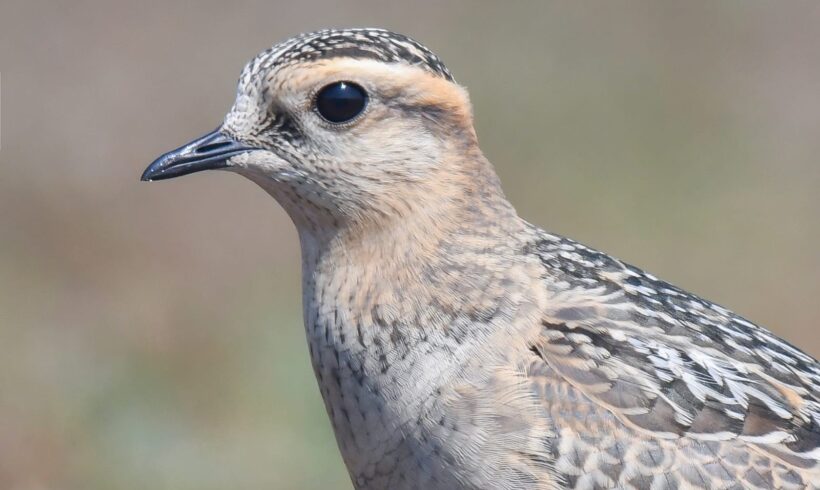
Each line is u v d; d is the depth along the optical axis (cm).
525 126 2162
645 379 887
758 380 895
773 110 2222
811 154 2136
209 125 2139
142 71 2223
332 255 933
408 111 920
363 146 917
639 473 872
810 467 871
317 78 910
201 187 2042
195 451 1556
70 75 2208
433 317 906
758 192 2056
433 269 915
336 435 944
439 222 923
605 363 892
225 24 2320
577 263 945
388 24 2352
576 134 2155
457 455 890
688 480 868
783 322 1870
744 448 873
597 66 2297
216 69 2236
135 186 2027
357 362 916
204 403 1638
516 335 902
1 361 1688
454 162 934
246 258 1928
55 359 1700
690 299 948
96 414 1605
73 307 1834
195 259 1922
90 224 1962
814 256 1941
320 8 2356
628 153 2125
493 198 948
